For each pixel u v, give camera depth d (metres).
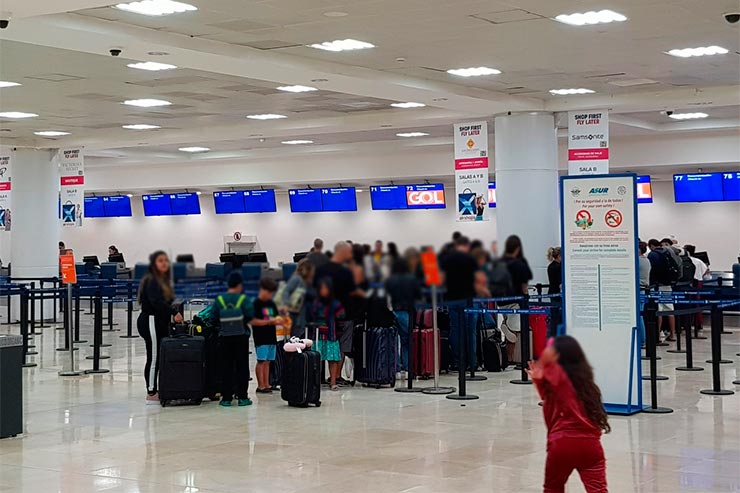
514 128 17.41
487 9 10.28
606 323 10.40
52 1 8.66
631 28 11.38
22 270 22.92
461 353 11.89
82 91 15.59
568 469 5.57
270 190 28.84
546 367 5.65
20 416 9.68
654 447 8.75
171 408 11.33
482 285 8.05
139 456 8.65
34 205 22.98
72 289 15.78
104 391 12.72
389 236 27.94
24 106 17.30
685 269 19.45
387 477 7.71
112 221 32.91
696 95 16.28
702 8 10.41
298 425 10.14
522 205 17.30
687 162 21.91
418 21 10.85
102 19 10.59
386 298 10.08
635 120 20.66
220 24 10.91
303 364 11.27
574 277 10.47
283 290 10.12
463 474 7.80
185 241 31.53
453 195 26.91
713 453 8.48
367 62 13.47
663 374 13.81
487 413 10.77
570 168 17.22
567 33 11.62
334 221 28.95
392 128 20.08
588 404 5.56
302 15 10.48
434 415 10.67
